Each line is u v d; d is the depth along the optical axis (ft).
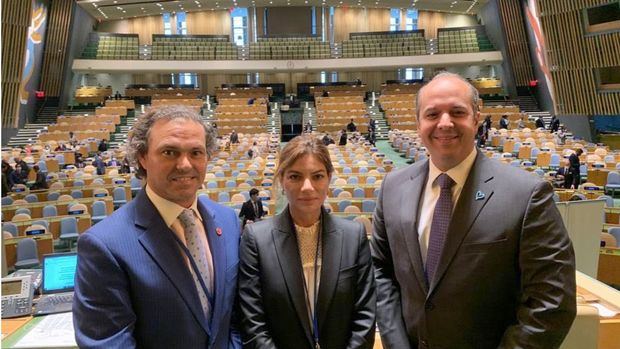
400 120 72.74
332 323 5.86
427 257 5.40
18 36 59.72
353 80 96.78
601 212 13.28
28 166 43.75
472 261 4.98
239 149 52.95
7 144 61.31
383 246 6.30
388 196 6.12
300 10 93.76
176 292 4.88
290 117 78.79
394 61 84.64
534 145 46.78
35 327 8.32
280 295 5.80
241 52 87.92
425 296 5.31
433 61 83.71
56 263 9.82
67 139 65.57
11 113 60.18
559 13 59.47
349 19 96.43
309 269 6.13
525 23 78.07
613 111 55.88
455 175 5.36
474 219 5.04
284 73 94.02
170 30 96.12
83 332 4.60
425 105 5.39
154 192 5.21
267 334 5.72
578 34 58.08
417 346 5.58
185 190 5.08
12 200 28.71
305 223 6.24
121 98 83.56
